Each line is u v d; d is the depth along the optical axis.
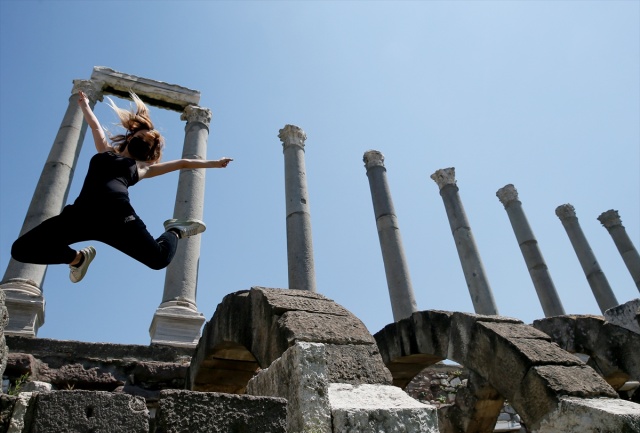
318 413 3.79
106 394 3.14
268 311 6.04
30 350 9.75
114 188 3.35
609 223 28.22
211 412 3.19
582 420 5.22
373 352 5.29
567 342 9.04
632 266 26.30
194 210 15.08
